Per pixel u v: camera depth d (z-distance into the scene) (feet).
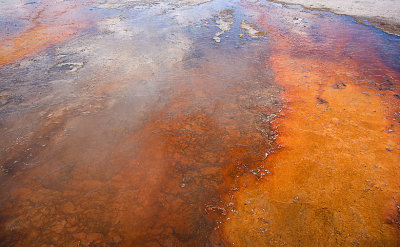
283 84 23.22
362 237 10.37
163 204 12.42
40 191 13.25
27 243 10.90
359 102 19.71
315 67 26.08
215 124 18.13
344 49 29.96
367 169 13.55
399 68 24.75
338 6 47.85
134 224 11.53
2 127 18.01
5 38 35.60
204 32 37.22
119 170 14.42
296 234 10.69
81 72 25.95
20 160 15.20
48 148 16.10
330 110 18.93
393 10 43.09
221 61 28.22
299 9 48.01
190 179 13.79
